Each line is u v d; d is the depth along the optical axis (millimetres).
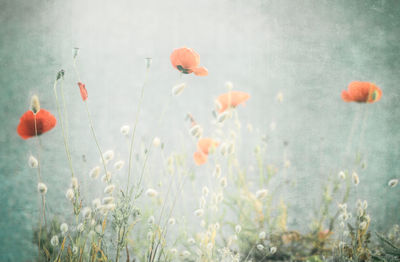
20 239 1907
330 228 1935
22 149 1995
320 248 1909
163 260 1803
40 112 1708
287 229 1979
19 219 1929
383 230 1960
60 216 1912
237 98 1872
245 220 1949
